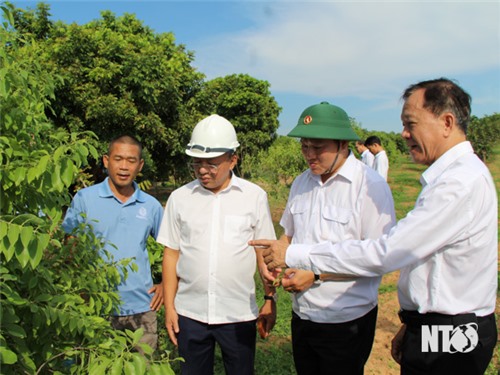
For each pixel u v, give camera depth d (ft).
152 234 10.47
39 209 5.70
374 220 7.75
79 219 9.34
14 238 4.35
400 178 78.18
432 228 5.66
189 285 8.81
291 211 9.04
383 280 22.53
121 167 9.59
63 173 5.08
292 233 9.36
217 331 8.81
